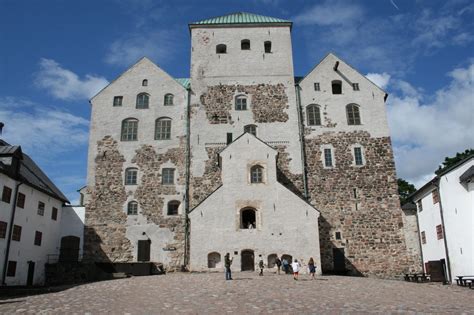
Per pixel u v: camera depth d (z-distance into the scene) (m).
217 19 46.88
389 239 38.28
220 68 43.72
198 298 19.69
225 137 41.38
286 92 42.78
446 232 32.69
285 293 21.31
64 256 39.44
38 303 18.81
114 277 34.25
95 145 41.34
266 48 45.03
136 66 43.91
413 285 26.83
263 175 36.56
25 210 34.91
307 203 35.56
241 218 35.62
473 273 29.23
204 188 39.88
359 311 16.31
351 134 41.38
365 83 43.22
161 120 42.28
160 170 40.50
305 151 40.81
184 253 37.97
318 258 34.22
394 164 40.44
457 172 31.19
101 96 42.88
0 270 31.25
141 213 39.19
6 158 33.69
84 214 40.09
